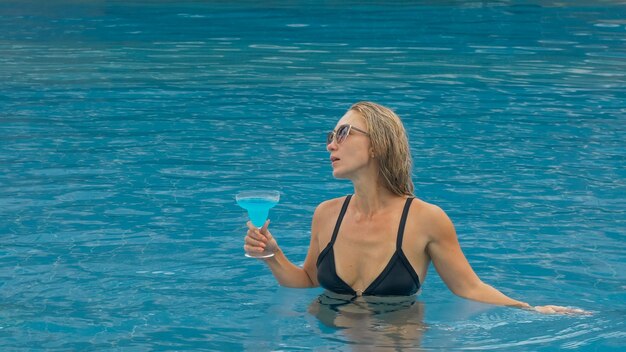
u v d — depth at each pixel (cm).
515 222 723
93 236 688
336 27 1834
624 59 1464
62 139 977
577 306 564
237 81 1294
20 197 781
